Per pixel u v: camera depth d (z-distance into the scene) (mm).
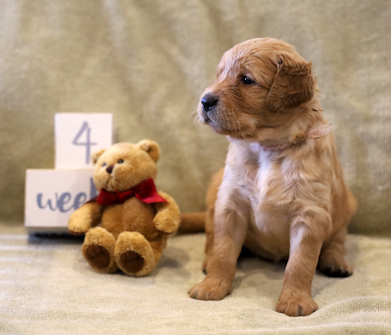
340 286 555
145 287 546
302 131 537
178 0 702
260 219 560
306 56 695
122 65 708
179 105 709
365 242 660
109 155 593
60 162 658
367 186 688
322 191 540
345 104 689
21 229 687
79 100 705
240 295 541
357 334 465
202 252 631
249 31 701
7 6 698
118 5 700
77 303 510
